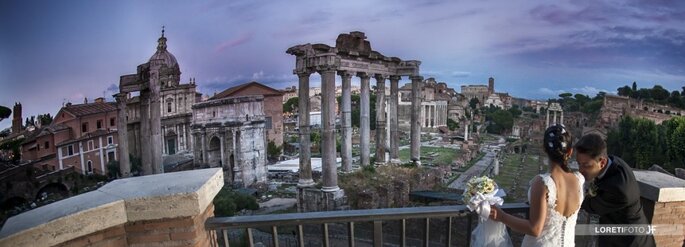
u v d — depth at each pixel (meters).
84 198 5.75
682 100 94.19
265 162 71.25
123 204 5.59
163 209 5.61
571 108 146.62
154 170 46.88
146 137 48.75
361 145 40.72
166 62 104.69
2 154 63.03
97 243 5.53
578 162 6.18
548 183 5.16
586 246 8.36
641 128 67.38
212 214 6.55
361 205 31.73
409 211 5.98
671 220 7.15
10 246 4.72
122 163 49.34
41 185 54.50
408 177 38.28
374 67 39.66
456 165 83.69
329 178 31.70
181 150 94.06
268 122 101.50
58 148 63.50
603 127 90.88
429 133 160.00
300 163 34.00
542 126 140.88
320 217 5.87
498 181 68.62
